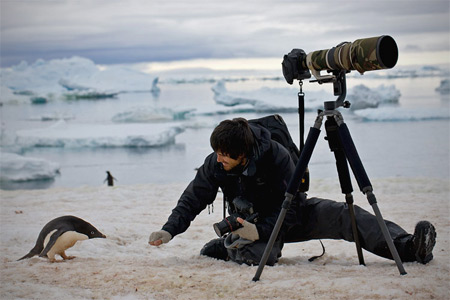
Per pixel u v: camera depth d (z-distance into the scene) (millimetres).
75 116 79812
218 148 2943
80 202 7793
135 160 39000
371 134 47875
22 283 2857
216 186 3318
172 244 4688
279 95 71625
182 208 3320
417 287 2520
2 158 32719
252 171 3039
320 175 29062
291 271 3018
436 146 39594
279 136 3285
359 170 2836
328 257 3658
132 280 2881
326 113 2877
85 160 39812
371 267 3100
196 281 2836
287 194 2828
